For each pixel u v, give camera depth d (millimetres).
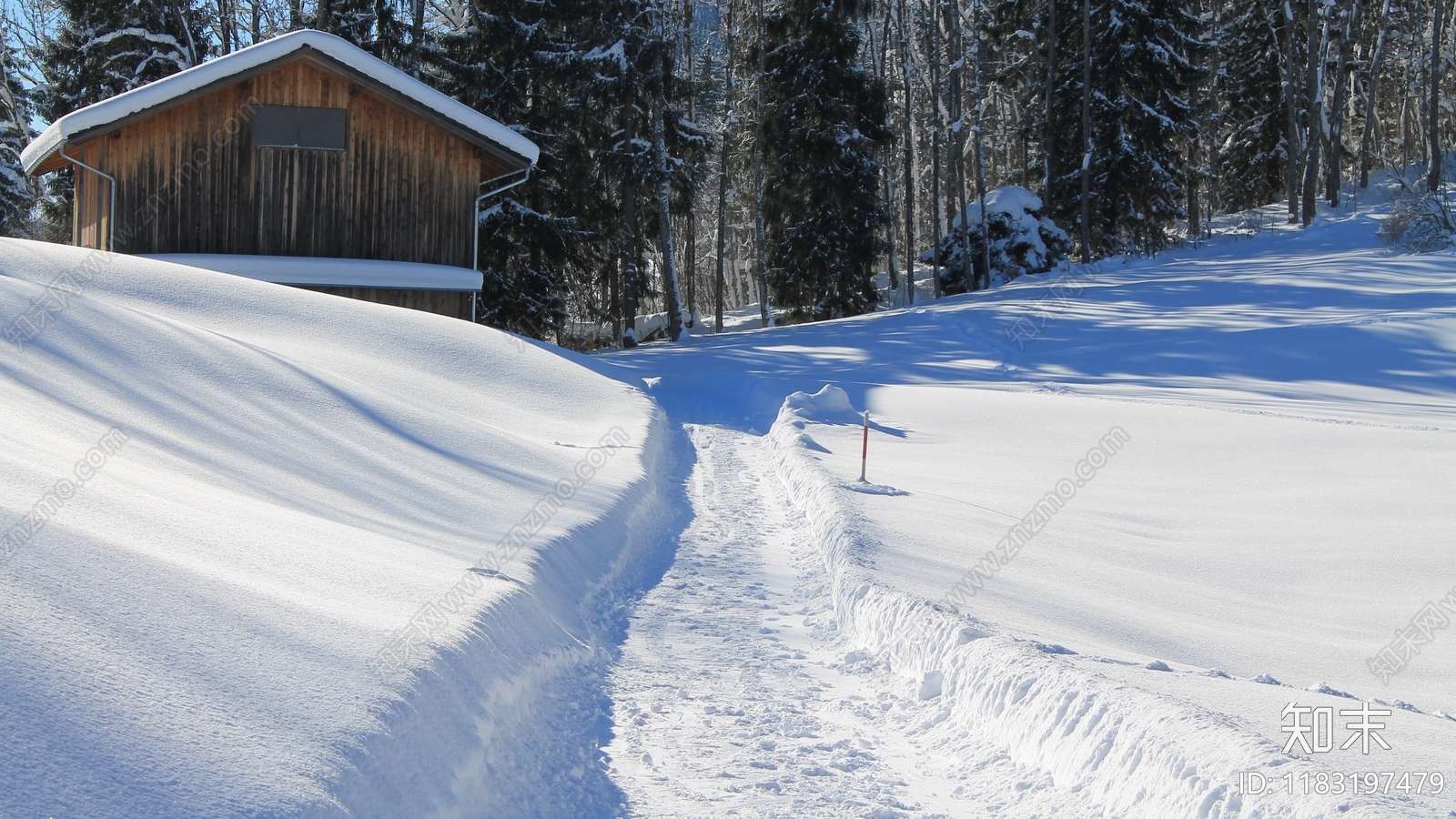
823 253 36406
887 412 16219
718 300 41469
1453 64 51438
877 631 6492
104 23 34594
